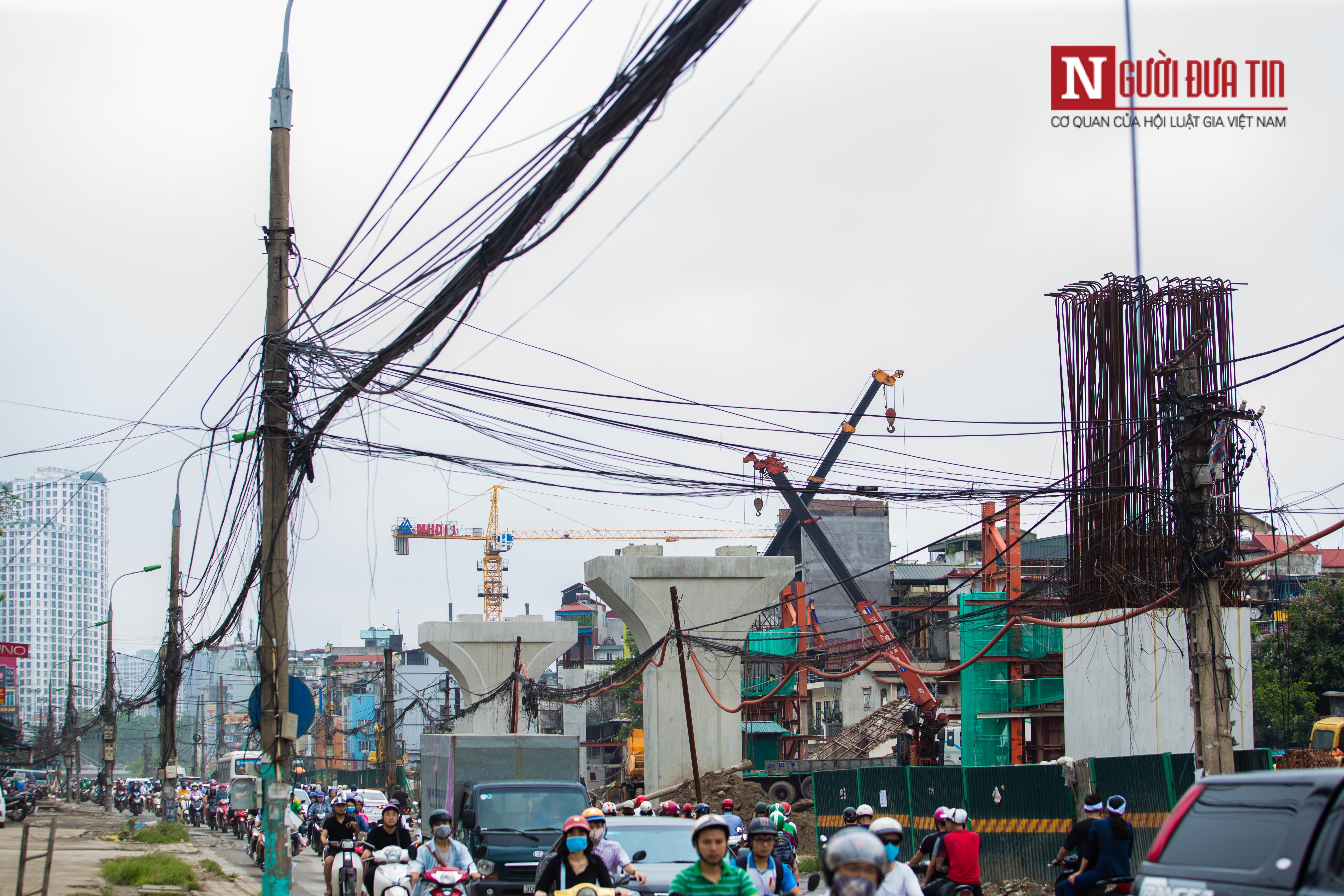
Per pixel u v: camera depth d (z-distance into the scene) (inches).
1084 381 1259.8
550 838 741.9
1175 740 1199.6
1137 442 1175.0
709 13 323.3
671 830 633.0
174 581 1750.7
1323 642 2058.3
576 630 2827.3
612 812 859.4
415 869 551.2
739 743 1914.4
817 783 1238.3
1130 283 1251.8
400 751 4643.2
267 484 692.1
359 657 6072.8
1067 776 997.2
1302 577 2379.4
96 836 1584.6
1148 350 1234.0
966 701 1857.8
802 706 2504.9
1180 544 727.7
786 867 503.2
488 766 1024.2
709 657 1920.5
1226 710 692.1
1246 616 1233.4
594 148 370.9
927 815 1092.5
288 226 721.6
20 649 1560.0
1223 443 745.0
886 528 3848.4
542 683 2787.9
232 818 1803.6
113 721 2381.9
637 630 1977.1
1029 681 1840.6
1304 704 2021.4
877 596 3782.0
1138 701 1232.2
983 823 1041.5
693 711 1913.1
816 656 1567.4
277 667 690.2
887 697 3097.9
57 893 837.8
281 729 687.7
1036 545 3331.7
